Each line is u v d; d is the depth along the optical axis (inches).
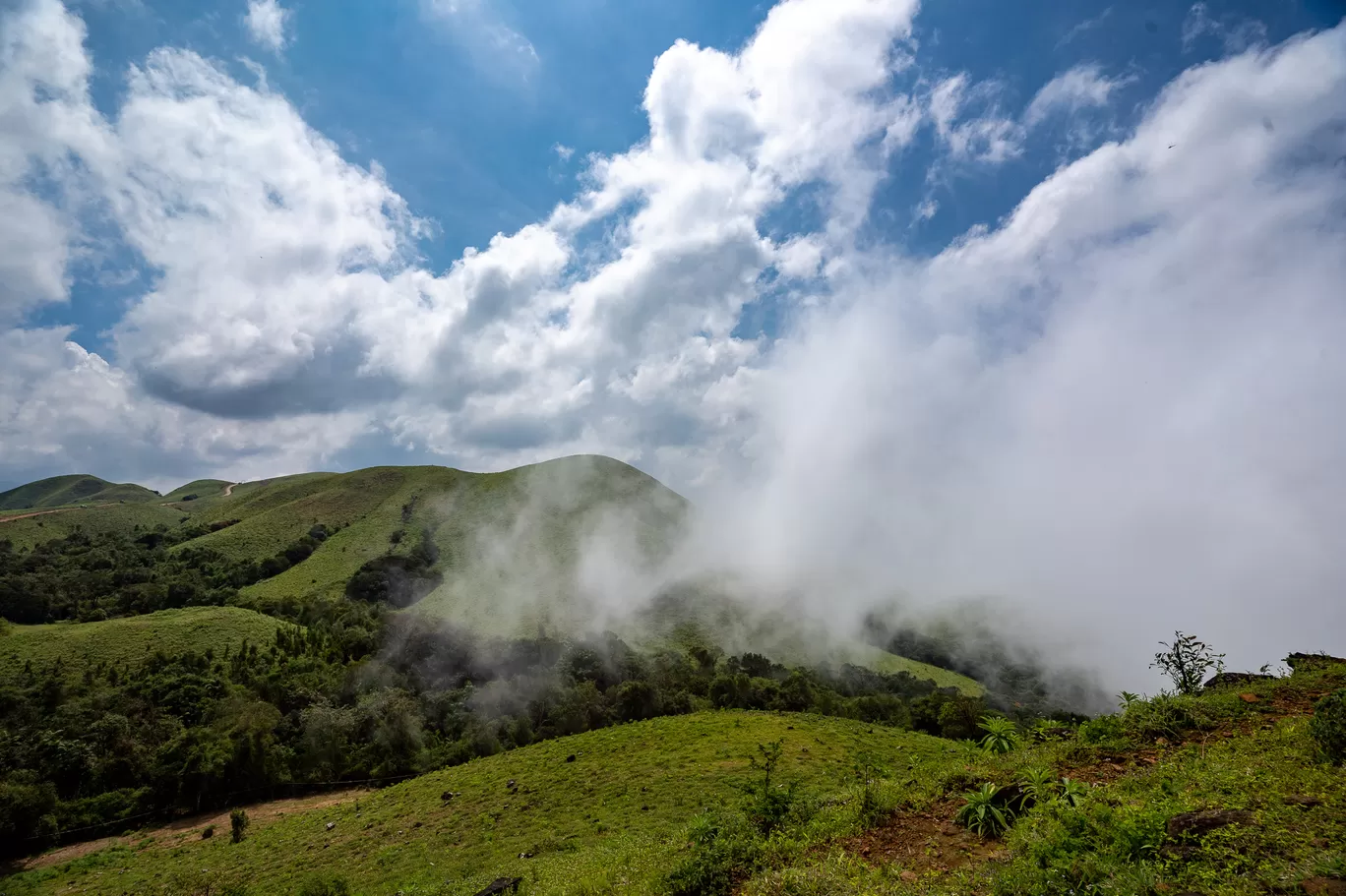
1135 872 257.8
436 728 3006.9
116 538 6097.4
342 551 5861.2
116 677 3161.9
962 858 348.5
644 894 451.8
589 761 1734.7
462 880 972.6
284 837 1720.0
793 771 1427.2
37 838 2113.7
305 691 3157.0
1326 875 224.7
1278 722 410.6
